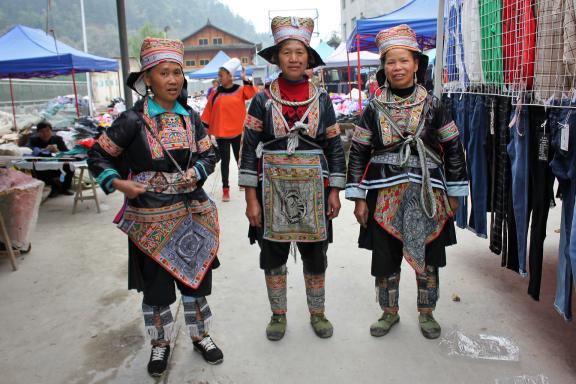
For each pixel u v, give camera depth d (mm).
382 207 2553
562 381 2336
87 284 3680
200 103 23922
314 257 2668
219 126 5922
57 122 10828
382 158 2557
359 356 2619
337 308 3162
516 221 2801
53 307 3309
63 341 2865
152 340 2543
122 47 4352
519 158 2701
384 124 2500
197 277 2416
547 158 2533
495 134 3041
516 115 2662
